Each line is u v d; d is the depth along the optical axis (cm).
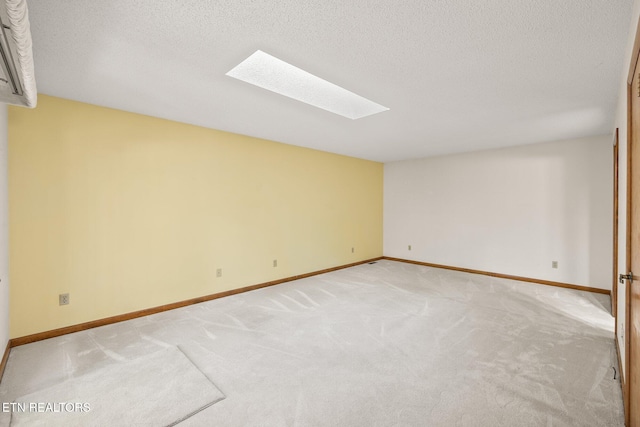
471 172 536
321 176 535
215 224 392
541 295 401
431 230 593
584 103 284
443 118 334
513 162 486
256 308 354
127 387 200
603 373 216
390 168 661
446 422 170
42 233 269
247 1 148
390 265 604
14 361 232
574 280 432
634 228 159
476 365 228
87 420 170
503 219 499
